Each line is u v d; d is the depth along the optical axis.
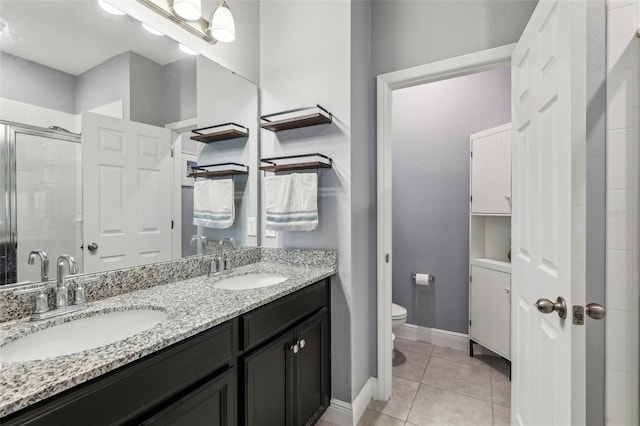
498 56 1.61
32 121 1.02
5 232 0.95
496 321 2.29
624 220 1.14
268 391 1.23
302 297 1.46
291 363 1.37
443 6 1.77
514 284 1.50
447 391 2.01
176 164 1.51
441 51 1.77
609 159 1.16
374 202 2.00
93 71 1.19
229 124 1.78
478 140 2.47
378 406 1.87
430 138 2.78
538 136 1.19
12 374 0.63
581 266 0.88
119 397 0.72
